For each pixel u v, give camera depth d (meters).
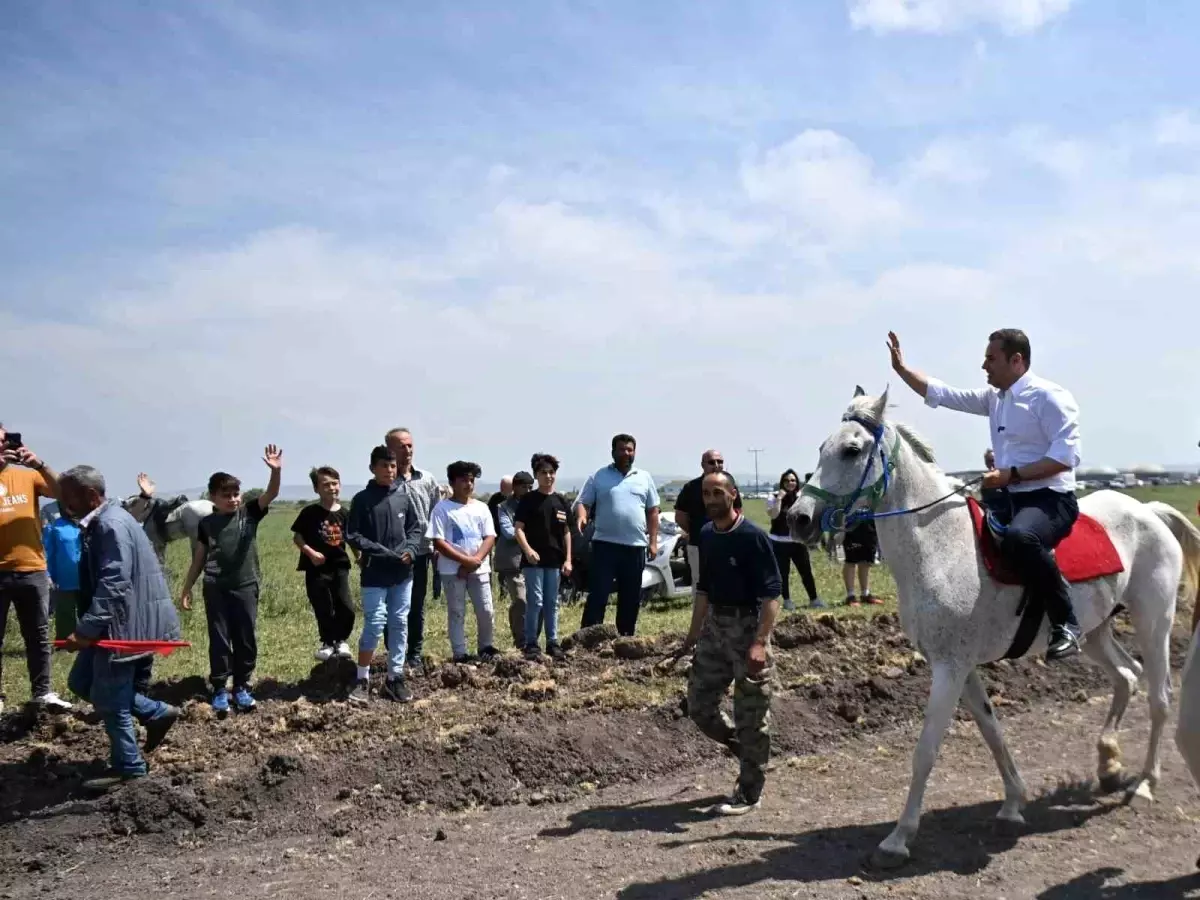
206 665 11.46
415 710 8.31
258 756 7.31
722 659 6.57
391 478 8.64
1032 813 6.40
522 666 9.28
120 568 6.80
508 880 5.59
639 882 5.46
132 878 5.97
